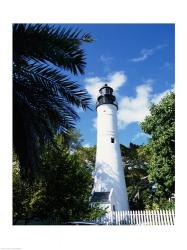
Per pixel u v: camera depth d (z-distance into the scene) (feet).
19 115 24.79
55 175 45.11
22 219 44.80
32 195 42.65
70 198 46.34
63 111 26.73
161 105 60.03
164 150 58.59
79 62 25.82
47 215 45.34
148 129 61.21
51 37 25.09
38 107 25.77
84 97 26.86
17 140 24.77
